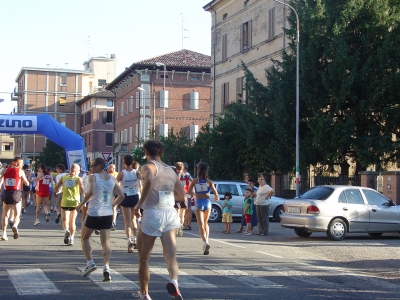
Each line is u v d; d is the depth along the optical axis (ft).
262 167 107.55
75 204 45.24
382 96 85.97
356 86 87.97
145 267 23.17
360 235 62.18
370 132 87.51
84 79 311.27
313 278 32.96
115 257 38.73
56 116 305.32
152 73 200.44
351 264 40.06
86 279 30.04
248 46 134.00
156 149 23.95
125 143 219.00
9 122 80.23
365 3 89.30
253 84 105.19
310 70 91.91
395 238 58.90
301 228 54.95
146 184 22.90
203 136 134.72
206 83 206.80
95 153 267.18
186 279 31.01
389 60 85.97
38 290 26.91
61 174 61.21
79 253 40.37
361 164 87.45
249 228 60.03
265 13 127.44
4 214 48.08
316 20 89.81
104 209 30.35
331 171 94.38
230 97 142.61
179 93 204.33
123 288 27.76
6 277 30.30
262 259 40.37
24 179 49.01
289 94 95.45
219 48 149.89
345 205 55.16
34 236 51.37
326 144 88.79
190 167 145.28
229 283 30.35
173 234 23.21
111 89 248.11
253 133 98.84
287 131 93.76
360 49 90.48
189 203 62.64
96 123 268.62
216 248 45.96
